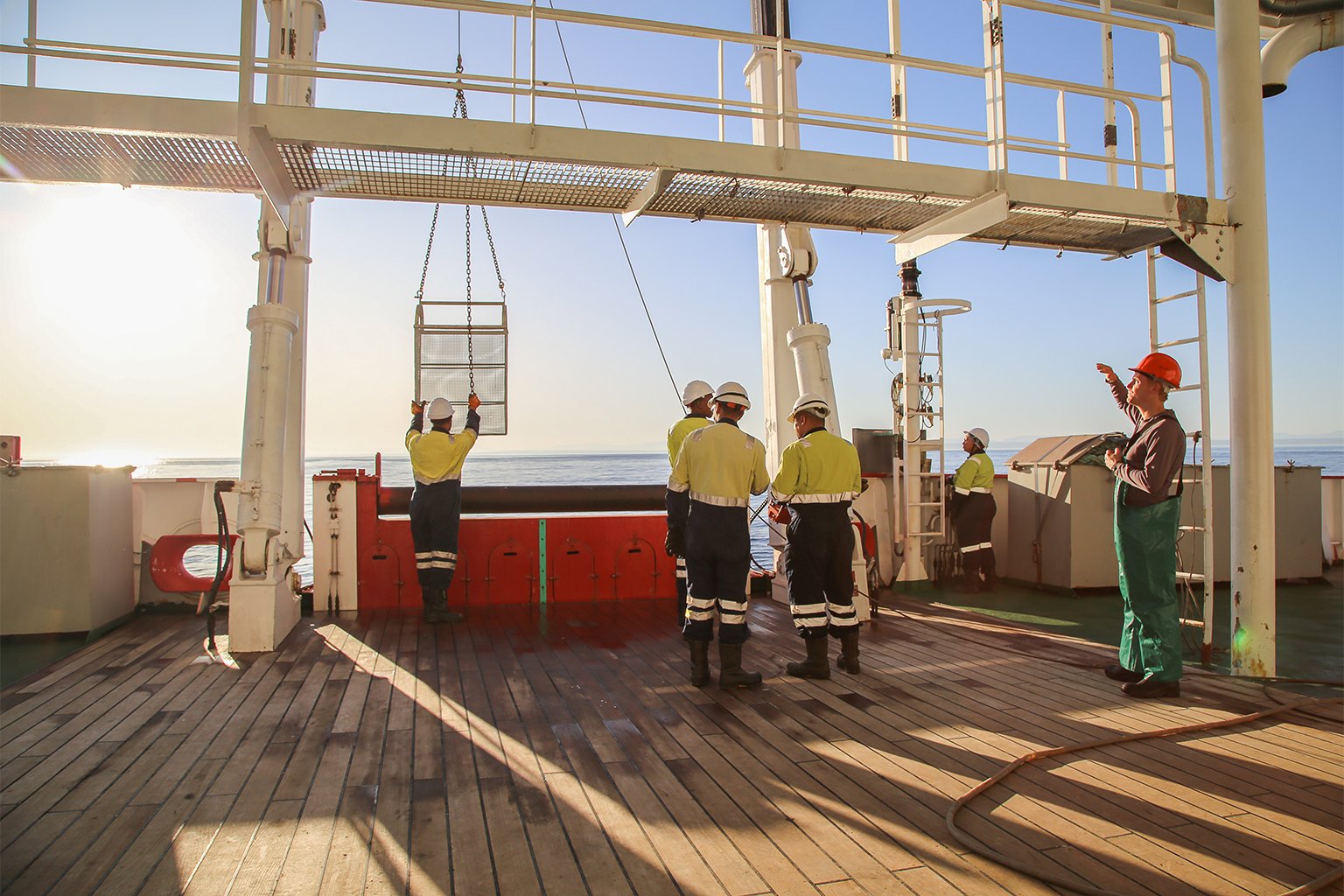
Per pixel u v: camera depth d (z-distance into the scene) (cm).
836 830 289
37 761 359
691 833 286
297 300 715
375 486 751
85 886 250
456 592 770
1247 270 520
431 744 382
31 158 472
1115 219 539
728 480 485
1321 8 614
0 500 618
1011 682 500
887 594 847
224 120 438
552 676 510
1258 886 250
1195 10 749
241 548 586
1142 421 478
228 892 246
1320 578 886
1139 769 350
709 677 495
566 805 311
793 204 561
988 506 855
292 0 666
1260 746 381
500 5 478
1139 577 470
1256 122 520
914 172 531
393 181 512
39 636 618
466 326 740
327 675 515
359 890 247
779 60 517
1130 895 244
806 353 706
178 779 338
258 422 598
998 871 260
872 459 924
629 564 799
